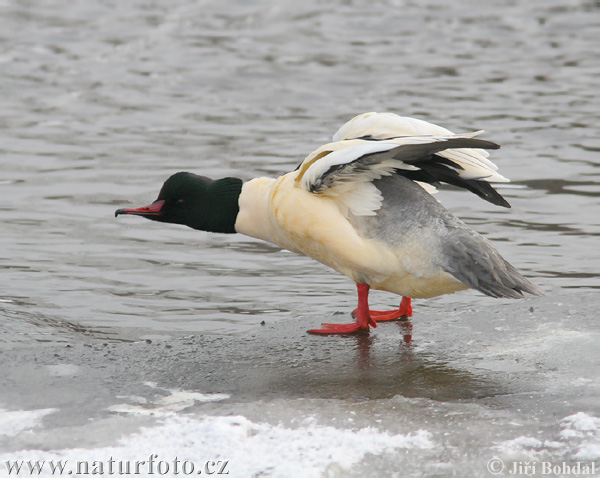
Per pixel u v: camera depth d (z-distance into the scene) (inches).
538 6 1417.3
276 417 303.1
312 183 383.2
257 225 426.0
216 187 429.1
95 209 621.9
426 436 287.3
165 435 287.9
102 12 1350.9
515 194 652.1
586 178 685.9
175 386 340.2
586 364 353.4
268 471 264.7
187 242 567.2
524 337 389.4
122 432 291.1
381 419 301.7
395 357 372.2
